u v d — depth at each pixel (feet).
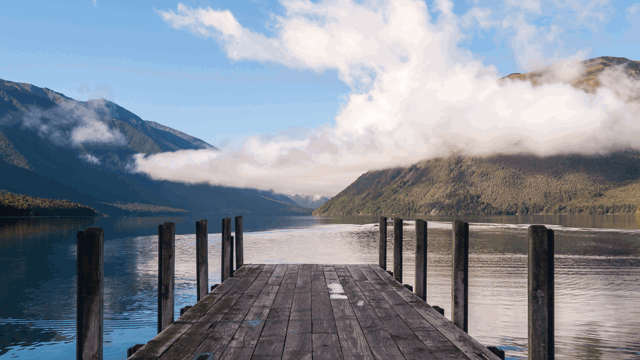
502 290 68.03
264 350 12.94
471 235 199.93
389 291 21.91
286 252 123.95
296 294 21.20
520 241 165.89
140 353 12.62
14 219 386.11
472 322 48.91
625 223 322.96
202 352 12.74
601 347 41.29
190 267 92.27
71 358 40.73
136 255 128.47
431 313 17.46
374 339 14.02
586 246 145.48
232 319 16.52
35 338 46.60
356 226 311.27
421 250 21.15
